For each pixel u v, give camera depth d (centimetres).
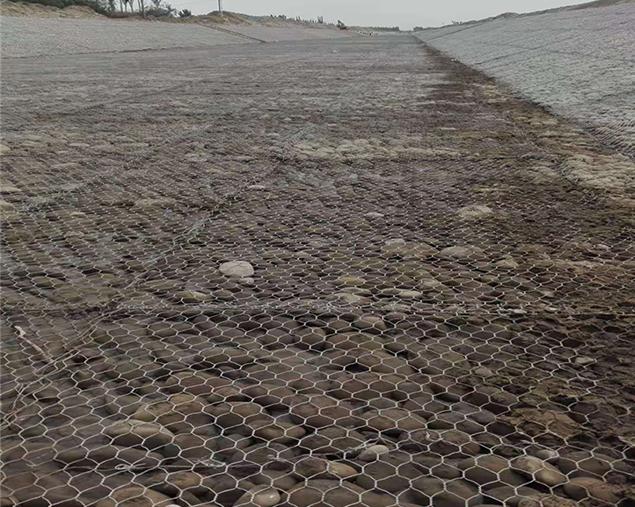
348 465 139
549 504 125
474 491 129
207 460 141
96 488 131
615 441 146
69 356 191
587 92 811
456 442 147
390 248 288
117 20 4609
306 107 816
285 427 154
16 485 132
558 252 277
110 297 236
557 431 150
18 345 198
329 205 364
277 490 130
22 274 257
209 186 409
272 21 8238
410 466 138
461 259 272
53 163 476
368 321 213
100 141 571
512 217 333
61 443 147
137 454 143
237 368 184
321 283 248
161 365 186
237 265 266
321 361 188
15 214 343
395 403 165
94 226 324
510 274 253
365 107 810
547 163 463
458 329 207
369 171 452
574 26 1997
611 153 498
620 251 277
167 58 2189
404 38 5362
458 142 558
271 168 462
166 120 703
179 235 310
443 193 386
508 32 2623
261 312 222
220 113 759
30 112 761
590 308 219
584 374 177
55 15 4144
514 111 755
